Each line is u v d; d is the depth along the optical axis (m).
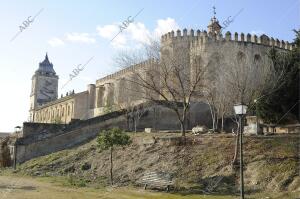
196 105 47.00
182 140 29.80
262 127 33.22
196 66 34.59
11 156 44.72
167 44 52.25
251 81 29.23
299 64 32.97
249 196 20.48
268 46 54.47
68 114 84.31
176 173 25.77
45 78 124.19
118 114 47.16
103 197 19.97
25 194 20.25
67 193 21.11
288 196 19.50
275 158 23.78
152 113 47.22
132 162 29.97
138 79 37.09
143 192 22.42
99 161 32.81
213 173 24.52
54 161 36.28
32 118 117.88
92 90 79.75
